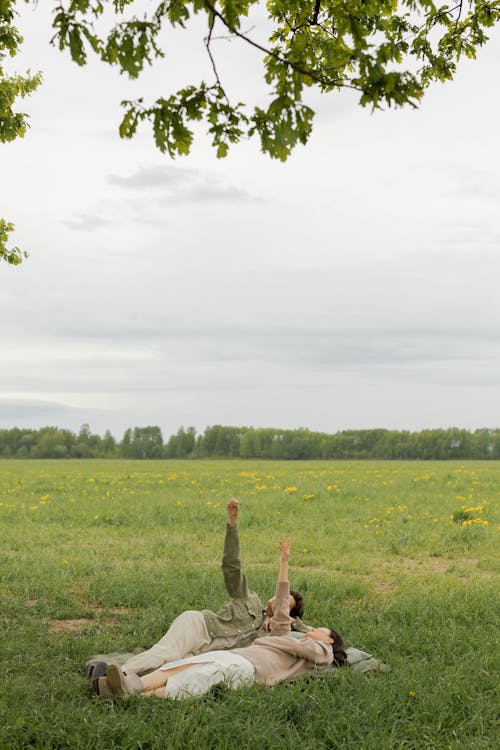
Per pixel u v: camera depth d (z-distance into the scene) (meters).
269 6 6.57
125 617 8.24
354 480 29.70
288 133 5.26
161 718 4.84
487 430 127.75
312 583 10.02
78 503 20.66
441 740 4.90
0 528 15.97
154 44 5.09
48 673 6.11
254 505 19.53
